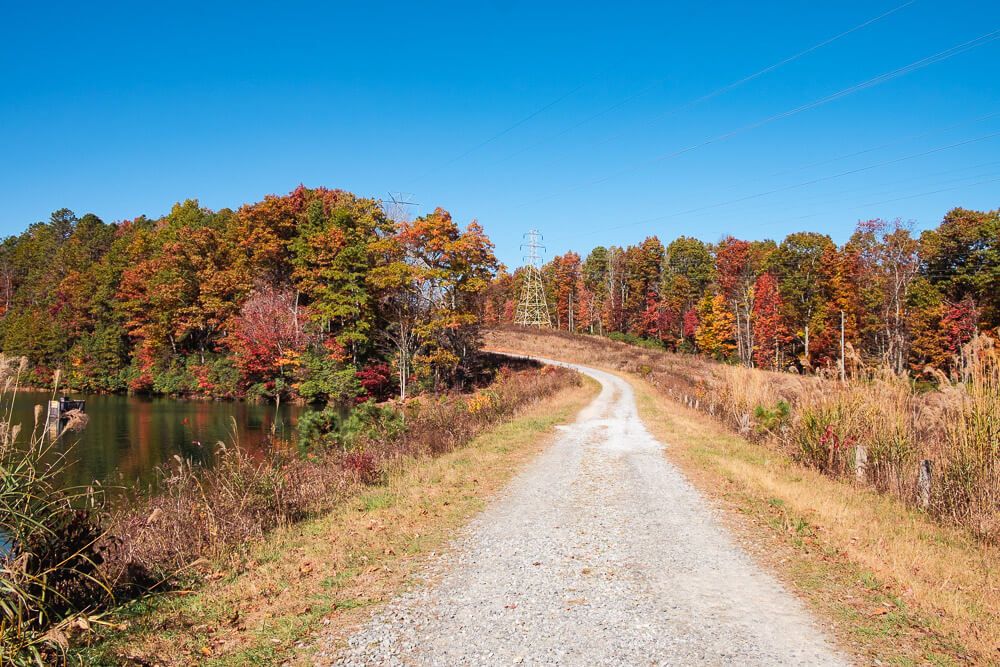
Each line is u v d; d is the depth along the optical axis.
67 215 106.69
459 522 8.84
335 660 4.66
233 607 5.75
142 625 5.32
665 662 4.62
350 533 8.23
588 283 121.19
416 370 46.22
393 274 44.50
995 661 4.61
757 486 11.04
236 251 59.31
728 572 6.72
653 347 90.38
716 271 88.75
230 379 47.72
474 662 4.62
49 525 5.66
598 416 24.72
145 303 55.41
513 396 27.27
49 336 53.06
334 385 44.12
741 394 20.56
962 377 9.77
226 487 9.11
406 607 5.71
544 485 11.48
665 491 11.02
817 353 60.03
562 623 5.36
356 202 68.75
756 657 4.71
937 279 49.72
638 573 6.69
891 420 11.28
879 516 8.97
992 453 8.60
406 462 13.44
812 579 6.47
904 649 4.82
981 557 7.15
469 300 48.38
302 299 59.59
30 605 4.86
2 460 5.15
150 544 7.21
